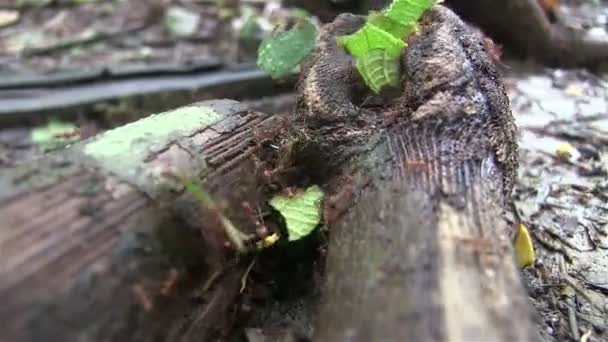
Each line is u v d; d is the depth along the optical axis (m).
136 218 0.14
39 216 0.13
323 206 0.16
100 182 0.14
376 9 0.24
